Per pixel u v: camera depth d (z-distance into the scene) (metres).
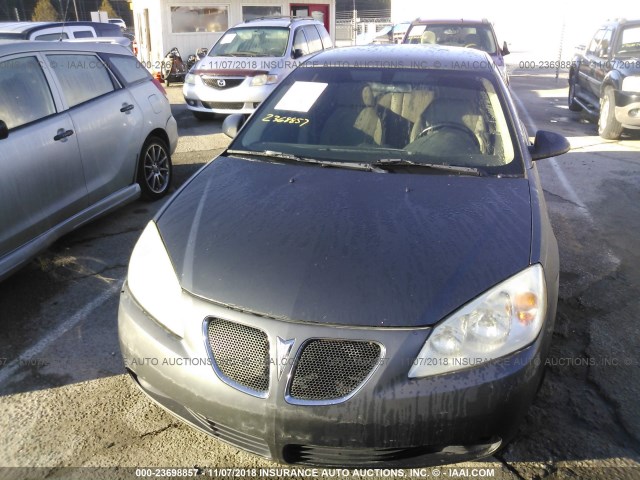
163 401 2.36
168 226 2.67
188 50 18.16
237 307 2.20
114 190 5.04
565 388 3.05
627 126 8.71
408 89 3.63
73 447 2.62
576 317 3.77
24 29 9.27
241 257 2.39
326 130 3.47
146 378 2.36
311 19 12.84
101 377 3.12
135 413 2.84
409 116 3.47
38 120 4.11
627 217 5.61
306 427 2.08
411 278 2.24
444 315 2.13
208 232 2.57
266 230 2.54
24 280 4.18
